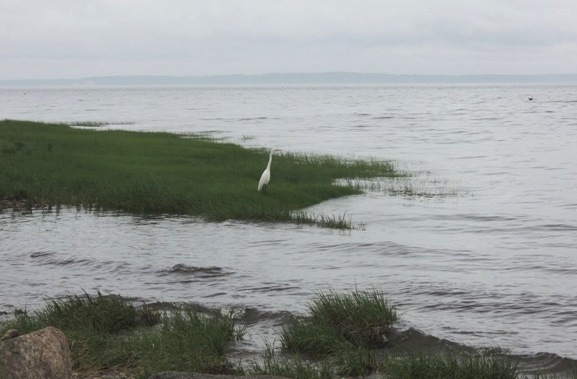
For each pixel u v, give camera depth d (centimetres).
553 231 2114
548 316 1222
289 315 1198
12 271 1550
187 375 757
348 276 1519
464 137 6228
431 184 3164
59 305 1167
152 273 1532
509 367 899
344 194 2759
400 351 1035
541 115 10356
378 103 17200
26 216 2206
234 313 1223
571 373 958
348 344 1001
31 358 671
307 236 1956
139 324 1120
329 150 4816
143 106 15338
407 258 1712
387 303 1234
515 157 4462
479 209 2502
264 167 3144
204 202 2323
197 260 1659
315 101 19262
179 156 3453
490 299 1330
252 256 1709
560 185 3186
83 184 2573
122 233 1970
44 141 3703
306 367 920
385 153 4672
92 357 912
